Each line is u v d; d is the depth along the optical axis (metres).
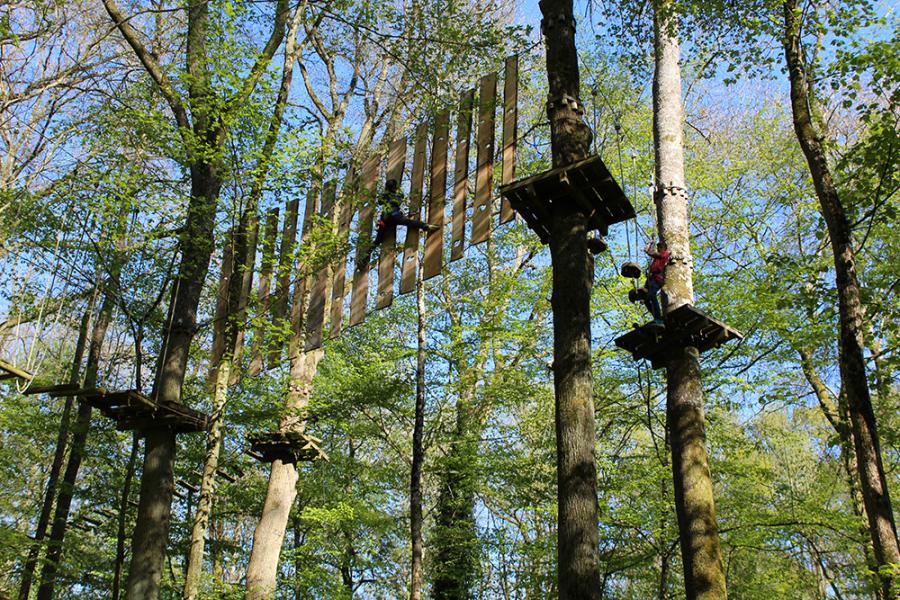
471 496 17.91
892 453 15.97
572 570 7.22
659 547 14.07
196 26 13.52
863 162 11.41
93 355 15.58
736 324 15.37
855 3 11.45
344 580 20.47
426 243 11.11
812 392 16.81
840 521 13.27
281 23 15.00
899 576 9.06
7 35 13.95
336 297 12.48
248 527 25.22
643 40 13.67
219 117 12.53
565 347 8.27
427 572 18.39
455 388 18.53
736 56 12.85
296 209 13.30
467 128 11.12
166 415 11.88
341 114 18.39
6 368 10.59
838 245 10.55
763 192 19.19
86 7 16.09
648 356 10.91
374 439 21.19
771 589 15.88
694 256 17.91
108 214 12.08
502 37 12.30
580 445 7.78
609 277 17.11
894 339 12.29
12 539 14.18
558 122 9.40
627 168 18.91
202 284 13.26
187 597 11.58
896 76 11.02
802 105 11.46
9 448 18.31
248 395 16.67
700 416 10.34
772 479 15.72
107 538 16.97
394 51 13.68
